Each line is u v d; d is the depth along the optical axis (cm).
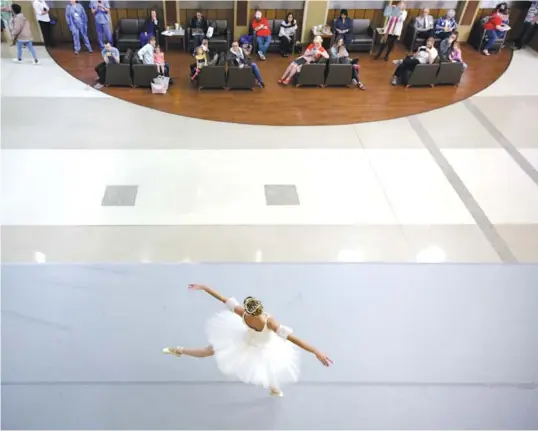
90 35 1171
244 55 982
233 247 597
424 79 1022
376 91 1013
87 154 760
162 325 480
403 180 742
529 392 443
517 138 862
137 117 871
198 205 667
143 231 614
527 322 509
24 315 486
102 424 404
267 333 385
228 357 398
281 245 605
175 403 419
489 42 1182
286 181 726
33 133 805
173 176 722
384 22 1190
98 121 852
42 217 628
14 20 982
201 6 1142
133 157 759
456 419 420
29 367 441
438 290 539
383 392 436
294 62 1003
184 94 962
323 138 841
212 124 864
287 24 1120
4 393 421
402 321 500
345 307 509
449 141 846
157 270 542
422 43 1189
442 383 446
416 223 655
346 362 456
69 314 489
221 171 740
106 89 961
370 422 413
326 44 1171
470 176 757
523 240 632
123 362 446
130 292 514
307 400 426
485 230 648
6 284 519
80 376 435
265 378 395
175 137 819
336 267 559
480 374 456
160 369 443
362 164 775
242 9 1128
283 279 538
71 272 538
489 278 561
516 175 765
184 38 1143
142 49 952
